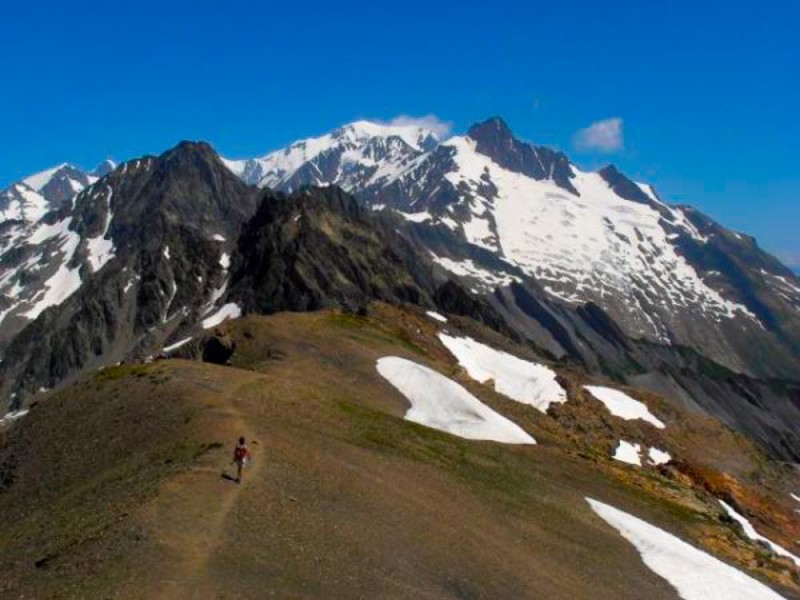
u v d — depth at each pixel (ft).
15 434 207.51
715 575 186.60
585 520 197.67
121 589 98.63
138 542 112.06
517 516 181.78
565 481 233.96
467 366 416.87
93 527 122.83
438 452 212.84
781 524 348.38
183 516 122.21
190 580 103.55
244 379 224.33
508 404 341.21
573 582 153.69
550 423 344.08
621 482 257.55
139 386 211.82
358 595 115.14
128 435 181.68
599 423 409.08
